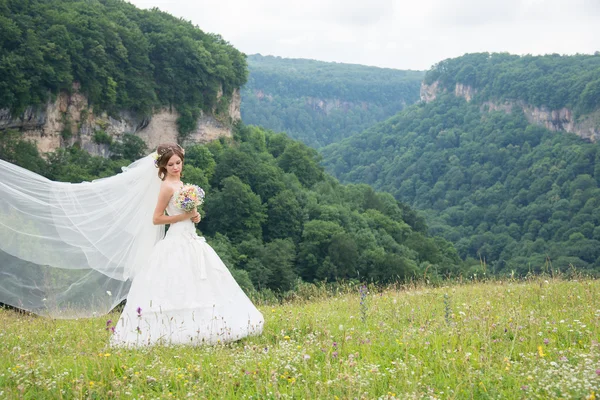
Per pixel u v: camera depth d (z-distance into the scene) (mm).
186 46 97938
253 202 73000
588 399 4516
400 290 12039
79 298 7617
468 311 8008
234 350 6484
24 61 72188
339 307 9891
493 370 5480
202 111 100938
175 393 5254
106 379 5516
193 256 7270
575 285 10844
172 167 7457
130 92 89312
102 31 85250
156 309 6977
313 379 5406
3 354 6551
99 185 7695
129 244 7688
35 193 7520
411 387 5062
